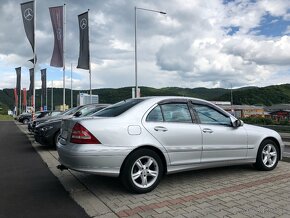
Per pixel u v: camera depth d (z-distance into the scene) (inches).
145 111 227.9
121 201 202.5
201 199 204.2
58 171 296.2
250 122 1079.6
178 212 181.6
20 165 338.0
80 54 977.5
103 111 247.8
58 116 507.2
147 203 197.9
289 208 186.9
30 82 1396.4
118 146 211.0
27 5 897.5
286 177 259.8
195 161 239.5
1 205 200.7
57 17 967.6
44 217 179.9
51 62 974.4
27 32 904.9
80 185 242.2
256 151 274.1
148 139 220.1
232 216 174.9
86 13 955.3
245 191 221.0
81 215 181.8
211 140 246.8
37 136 477.1
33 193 226.4
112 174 210.2
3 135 796.0
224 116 263.3
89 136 207.3
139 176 217.0
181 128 233.9
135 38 1010.1
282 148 293.9
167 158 227.3
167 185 237.5
